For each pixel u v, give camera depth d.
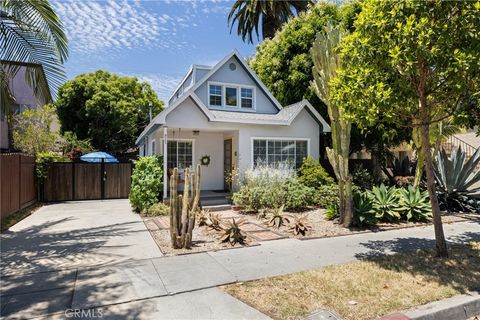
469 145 16.47
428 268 5.22
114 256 5.91
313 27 14.91
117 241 7.00
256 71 19.48
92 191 14.78
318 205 11.27
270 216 9.45
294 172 12.47
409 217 8.94
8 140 15.98
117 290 4.36
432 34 4.74
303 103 13.20
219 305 3.93
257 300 4.07
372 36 5.30
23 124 16.41
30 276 4.88
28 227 8.54
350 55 5.77
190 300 4.07
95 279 4.76
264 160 12.97
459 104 5.65
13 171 10.20
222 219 9.46
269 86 17.05
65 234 7.69
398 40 4.94
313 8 15.80
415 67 5.09
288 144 13.46
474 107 5.55
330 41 8.16
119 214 10.62
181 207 6.66
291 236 7.48
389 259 5.72
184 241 6.46
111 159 15.73
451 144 16.23
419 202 9.27
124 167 15.38
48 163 13.87
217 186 15.00
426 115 5.86
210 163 14.86
